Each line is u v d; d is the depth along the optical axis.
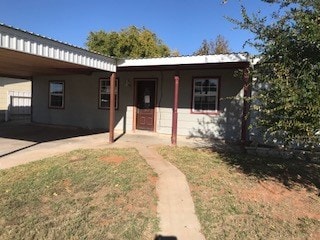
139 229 4.20
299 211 4.86
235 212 4.76
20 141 11.22
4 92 19.53
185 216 4.60
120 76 14.09
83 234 4.06
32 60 9.45
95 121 15.02
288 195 5.54
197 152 9.21
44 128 15.09
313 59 4.81
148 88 13.57
